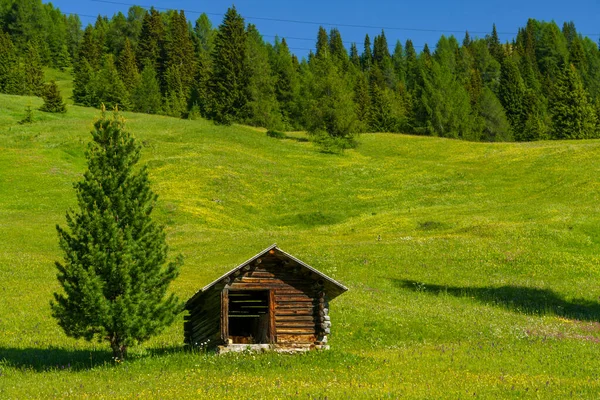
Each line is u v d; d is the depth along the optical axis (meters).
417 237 60.88
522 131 167.62
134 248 25.42
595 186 75.06
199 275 48.56
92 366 24.48
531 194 79.06
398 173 97.12
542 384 20.72
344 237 64.31
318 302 26.80
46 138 101.44
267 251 25.94
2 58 176.12
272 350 25.70
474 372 23.53
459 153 110.62
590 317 40.16
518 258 52.12
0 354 27.00
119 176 26.28
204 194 82.81
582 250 53.91
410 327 35.06
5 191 76.81
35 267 48.31
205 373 21.95
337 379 21.08
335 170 100.75
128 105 164.00
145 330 24.80
